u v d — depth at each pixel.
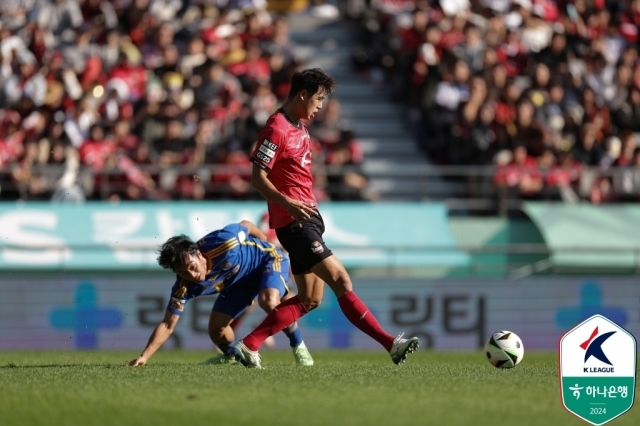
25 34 63.69
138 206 53.38
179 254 26.83
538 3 74.62
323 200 56.69
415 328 51.53
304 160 26.11
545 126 62.97
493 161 59.66
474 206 57.19
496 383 22.84
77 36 63.47
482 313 51.91
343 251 52.47
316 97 25.73
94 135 57.00
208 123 58.50
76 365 29.73
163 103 58.88
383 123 67.38
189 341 49.62
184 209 53.56
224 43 66.19
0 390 21.95
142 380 23.36
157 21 67.31
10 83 60.72
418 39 68.69
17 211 52.31
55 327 50.09
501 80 63.75
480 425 17.39
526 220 56.66
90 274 50.94
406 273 52.97
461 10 72.31
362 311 25.84
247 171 55.59
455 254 53.12
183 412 18.80
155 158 57.16
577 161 62.97
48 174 54.22
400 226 54.66
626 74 68.56
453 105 63.38
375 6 75.81
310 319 50.41
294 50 71.56
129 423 17.86
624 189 59.34
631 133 63.84
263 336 27.08
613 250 52.19
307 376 24.12
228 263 28.36
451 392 21.20
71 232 52.22
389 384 22.44
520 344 27.94
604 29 73.25
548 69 66.75
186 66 63.97
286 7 77.12
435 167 63.03
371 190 59.38
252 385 22.23
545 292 52.25
